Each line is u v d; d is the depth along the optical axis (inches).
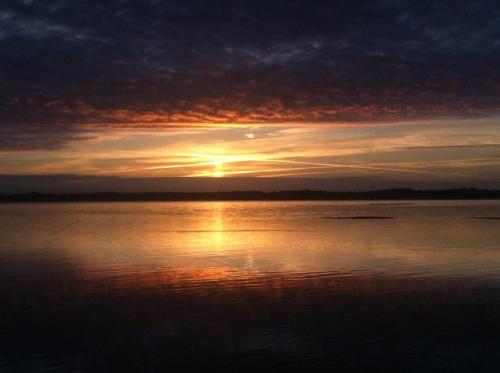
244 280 730.8
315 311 560.4
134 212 3572.8
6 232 1606.8
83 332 498.0
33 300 625.0
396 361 416.5
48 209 4306.1
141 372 402.6
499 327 499.5
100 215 2977.4
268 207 4758.9
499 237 1315.2
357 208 3754.9
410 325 507.5
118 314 558.6
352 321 521.7
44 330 505.7
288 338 472.4
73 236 1449.3
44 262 925.2
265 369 404.8
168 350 446.9
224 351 441.1
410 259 925.2
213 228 1750.7
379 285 689.6
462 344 452.8
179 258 954.1
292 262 894.4
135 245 1192.2
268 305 587.8
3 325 522.0
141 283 717.9
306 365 410.0
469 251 1037.8
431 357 423.8
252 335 482.0
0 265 890.1
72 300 623.2
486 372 393.7
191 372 400.8
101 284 714.8
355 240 1262.3
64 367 413.7
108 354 438.9
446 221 1999.3
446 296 622.5
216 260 923.4
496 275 753.0
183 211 3811.5
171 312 563.5
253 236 1406.3
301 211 3363.7
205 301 608.4
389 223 1907.0
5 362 424.5
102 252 1063.0
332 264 870.4
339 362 414.9
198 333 490.0
